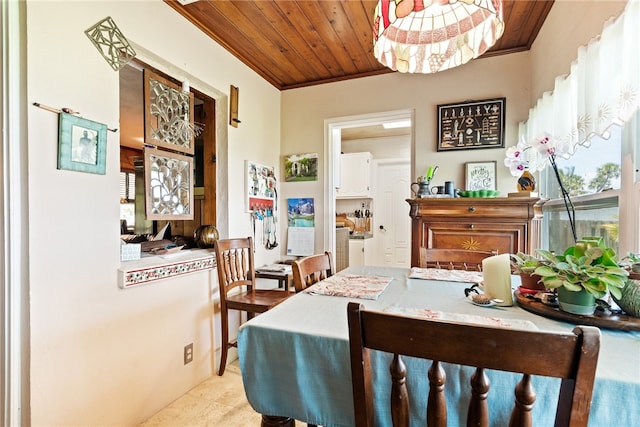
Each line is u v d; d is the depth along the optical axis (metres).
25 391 1.18
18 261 1.17
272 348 0.91
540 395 0.69
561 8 1.77
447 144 2.56
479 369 0.62
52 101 1.25
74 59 1.33
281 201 3.12
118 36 1.52
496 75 2.44
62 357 1.29
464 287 1.40
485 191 2.13
